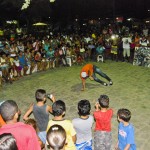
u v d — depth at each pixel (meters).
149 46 16.73
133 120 8.26
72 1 35.38
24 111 9.44
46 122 5.34
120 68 15.57
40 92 5.28
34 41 19.41
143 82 12.39
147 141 6.96
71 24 35.34
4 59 13.70
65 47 17.25
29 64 14.88
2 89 12.24
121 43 17.67
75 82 12.86
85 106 4.84
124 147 4.82
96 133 5.41
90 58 18.80
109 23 36.28
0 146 2.25
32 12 28.53
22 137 3.13
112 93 10.94
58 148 2.51
